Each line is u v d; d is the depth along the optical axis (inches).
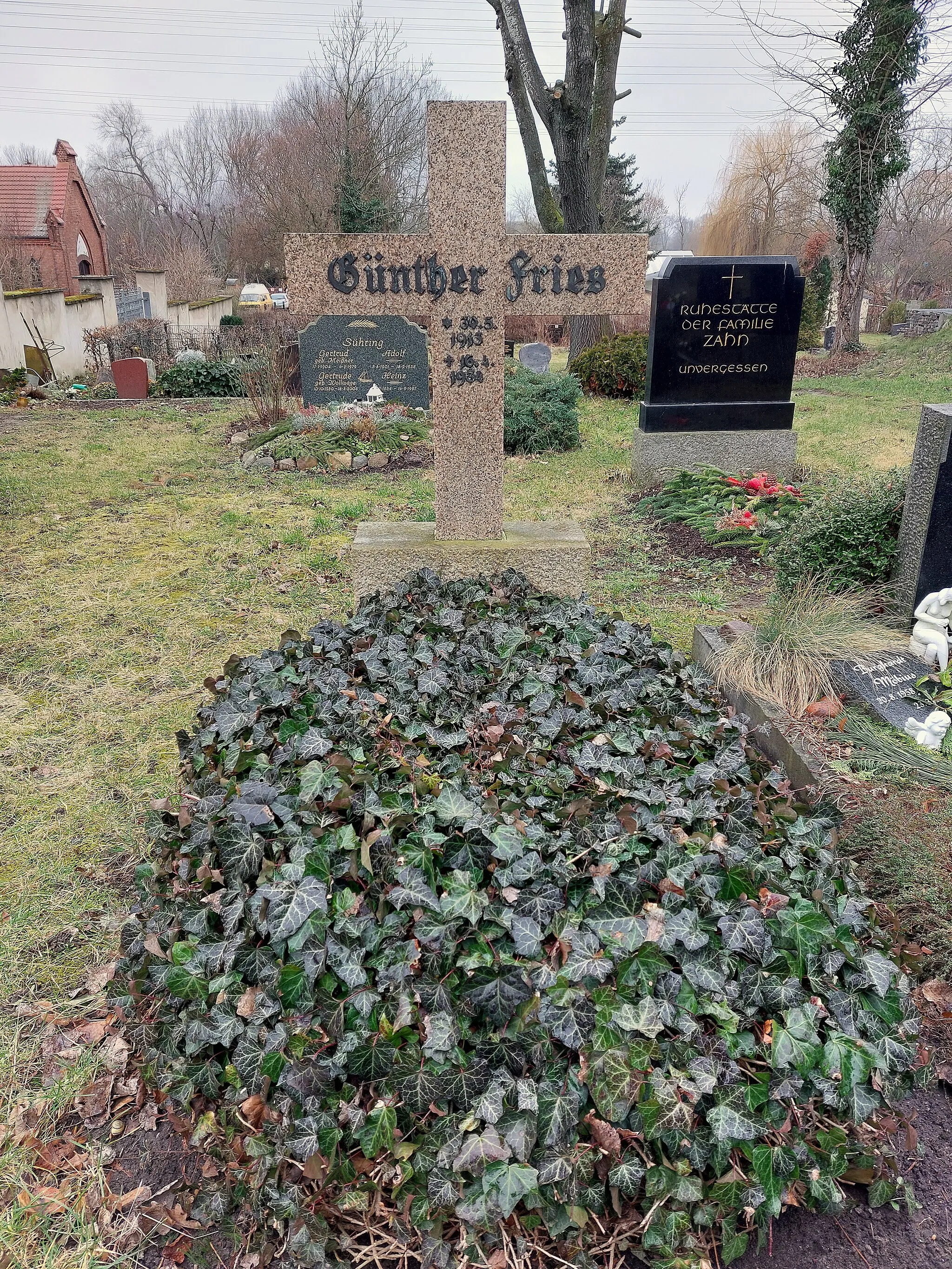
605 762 110.0
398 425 418.6
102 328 758.5
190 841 100.7
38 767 158.7
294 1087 77.2
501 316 171.8
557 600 164.7
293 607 227.6
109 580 247.3
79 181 1118.4
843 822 119.3
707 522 287.6
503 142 160.6
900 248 1450.5
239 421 490.9
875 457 393.7
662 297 330.6
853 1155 80.1
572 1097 75.0
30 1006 108.9
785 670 163.5
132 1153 91.0
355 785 100.2
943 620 165.8
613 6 627.5
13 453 414.6
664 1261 74.3
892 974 85.3
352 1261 76.7
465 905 84.0
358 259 166.4
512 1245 74.5
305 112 1638.8
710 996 81.1
